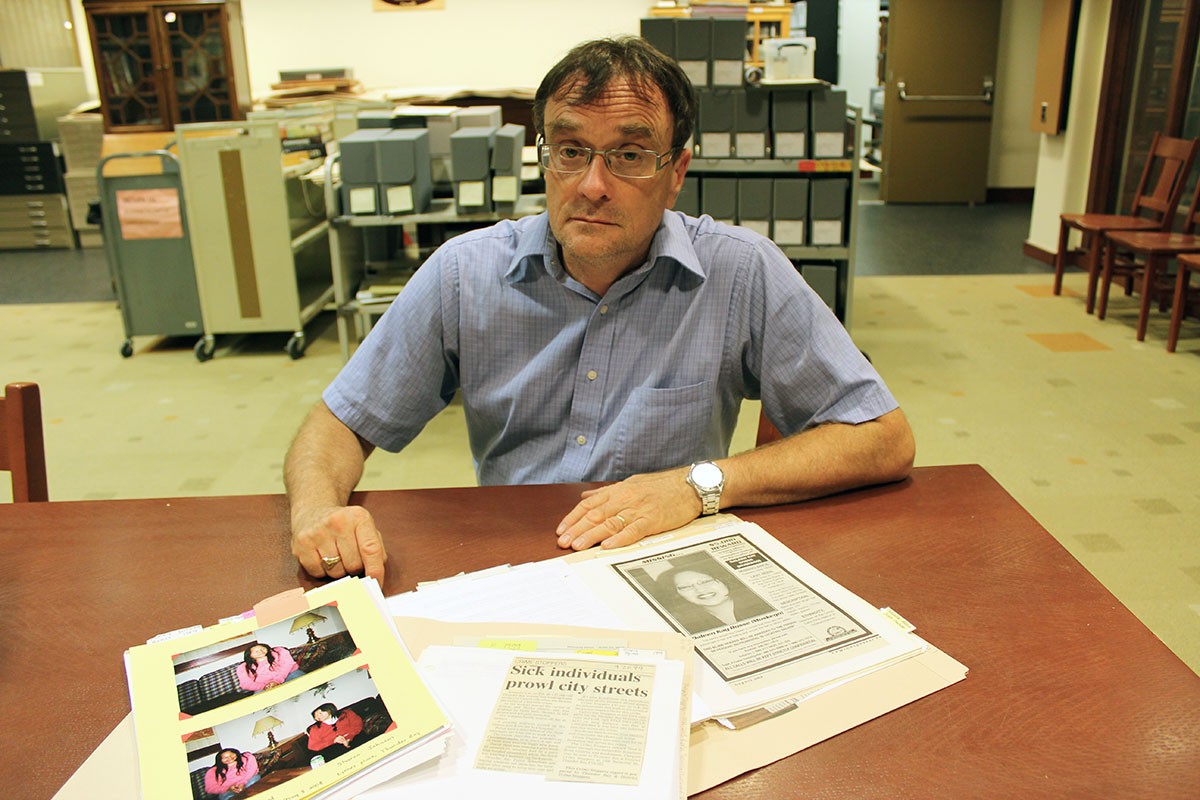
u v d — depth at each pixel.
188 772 0.68
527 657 0.80
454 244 1.36
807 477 1.13
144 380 3.92
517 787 0.66
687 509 1.08
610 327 1.31
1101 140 5.20
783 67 3.68
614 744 0.69
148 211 4.00
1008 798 0.66
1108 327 4.40
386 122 3.90
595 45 1.18
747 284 1.32
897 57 7.66
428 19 7.02
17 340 4.50
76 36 7.04
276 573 0.99
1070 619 0.88
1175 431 3.17
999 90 7.79
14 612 0.92
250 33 7.02
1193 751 0.70
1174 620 2.08
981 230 6.85
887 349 4.14
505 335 1.34
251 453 3.15
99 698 0.79
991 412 3.39
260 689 0.76
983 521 1.08
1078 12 5.22
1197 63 4.53
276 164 3.94
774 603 0.90
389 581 0.96
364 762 0.68
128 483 2.92
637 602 0.90
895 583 0.94
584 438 1.35
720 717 0.74
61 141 6.64
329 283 4.95
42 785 0.69
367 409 1.31
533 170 4.14
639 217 1.20
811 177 3.79
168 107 5.66
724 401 1.41
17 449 1.23
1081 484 2.79
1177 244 4.00
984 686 0.78
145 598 0.94
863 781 0.68
